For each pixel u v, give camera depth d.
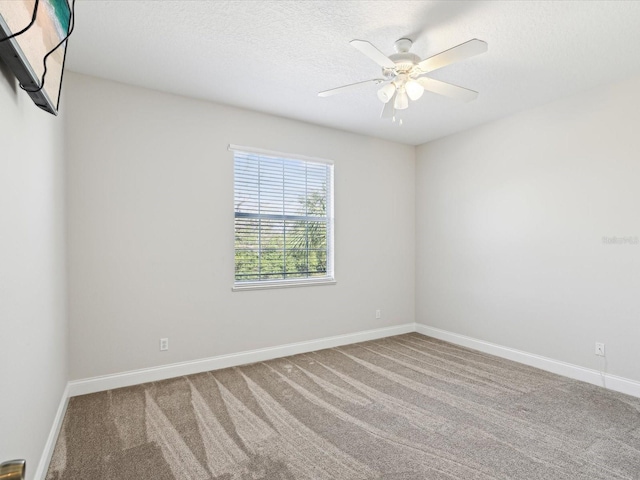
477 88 3.12
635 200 2.87
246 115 3.66
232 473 1.91
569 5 2.03
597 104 3.09
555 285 3.40
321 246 4.24
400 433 2.30
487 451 2.10
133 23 2.21
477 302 4.13
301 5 2.05
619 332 2.96
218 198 3.50
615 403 2.73
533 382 3.15
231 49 2.52
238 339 3.61
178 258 3.29
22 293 1.53
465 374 3.34
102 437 2.25
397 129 4.27
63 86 2.71
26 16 1.10
